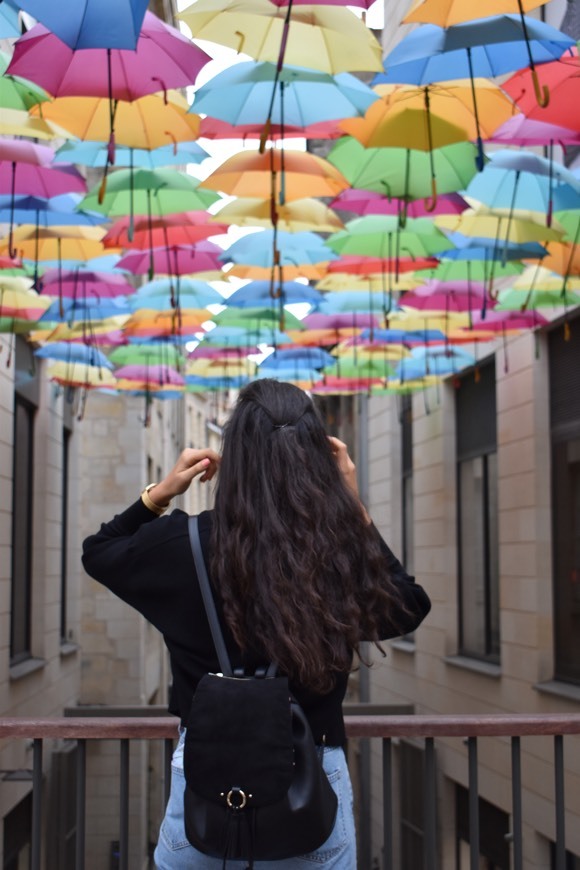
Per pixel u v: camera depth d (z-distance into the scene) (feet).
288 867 7.00
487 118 18.08
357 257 27.09
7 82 17.87
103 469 56.44
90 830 47.37
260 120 18.10
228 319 31.58
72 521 49.42
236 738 6.76
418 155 20.49
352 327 32.94
